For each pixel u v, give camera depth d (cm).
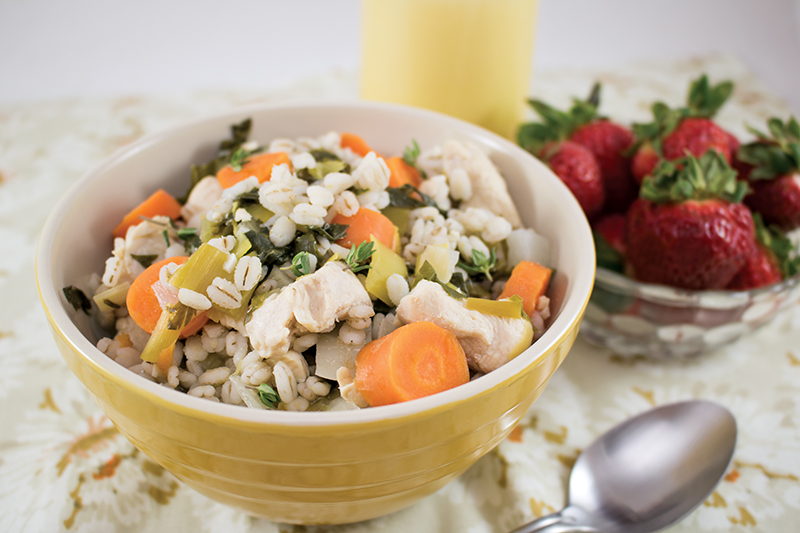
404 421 22
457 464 24
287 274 26
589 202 34
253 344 24
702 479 28
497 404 23
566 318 24
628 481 28
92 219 28
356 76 48
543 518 27
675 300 30
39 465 28
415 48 37
